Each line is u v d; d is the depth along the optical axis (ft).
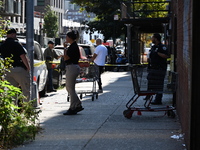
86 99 47.39
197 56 20.03
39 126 29.91
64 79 66.33
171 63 50.57
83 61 65.21
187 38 24.16
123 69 123.44
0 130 24.85
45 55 56.54
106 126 30.91
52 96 52.06
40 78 48.62
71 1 167.12
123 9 89.25
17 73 34.96
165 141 25.86
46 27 240.53
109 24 154.40
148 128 29.96
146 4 125.49
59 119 33.99
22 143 25.45
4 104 25.57
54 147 24.68
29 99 35.73
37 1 295.69
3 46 34.99
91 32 162.71
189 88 21.71
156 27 101.60
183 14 28.32
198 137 20.34
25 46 45.52
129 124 31.60
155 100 42.37
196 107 20.29
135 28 103.60
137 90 33.78
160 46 41.60
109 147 24.59
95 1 160.56
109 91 55.72
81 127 30.55
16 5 148.87
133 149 24.06
